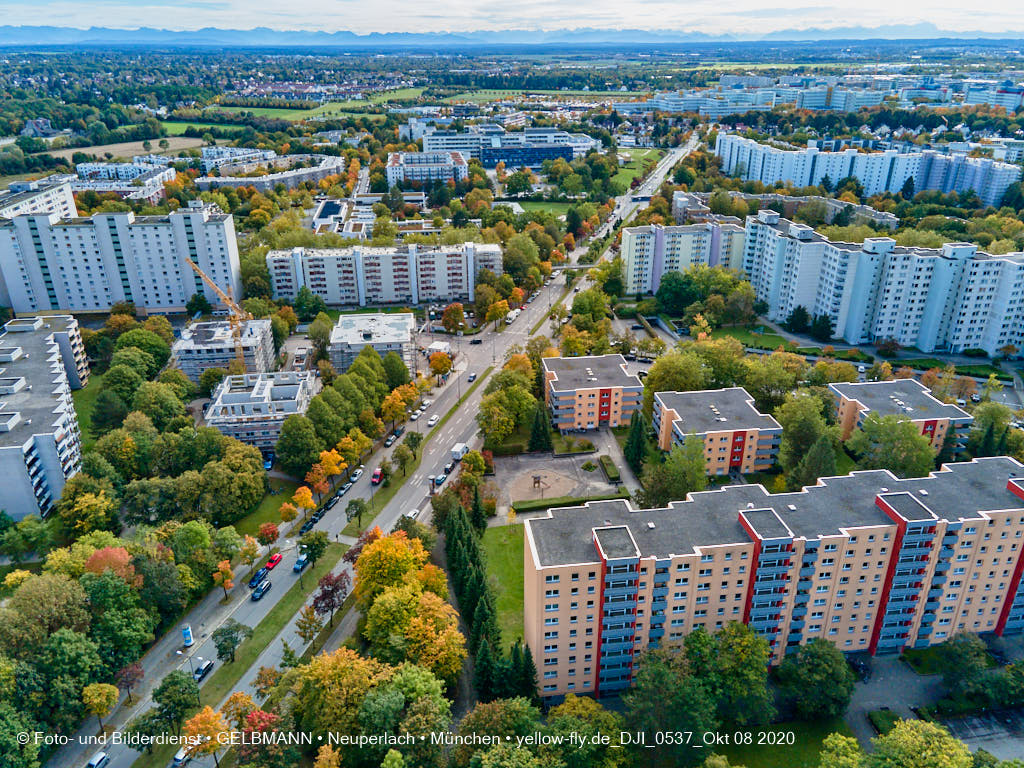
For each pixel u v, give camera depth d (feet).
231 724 485.56
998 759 487.61
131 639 545.03
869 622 567.59
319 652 577.02
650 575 514.68
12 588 606.96
